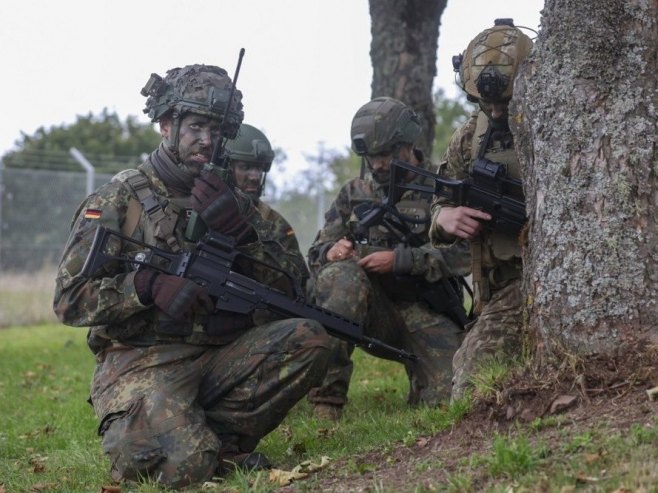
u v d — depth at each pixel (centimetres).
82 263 595
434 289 791
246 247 627
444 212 679
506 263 683
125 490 575
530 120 557
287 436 702
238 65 613
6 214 2109
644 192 523
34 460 726
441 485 464
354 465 534
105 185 615
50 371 1287
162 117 625
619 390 506
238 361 611
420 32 1107
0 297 2022
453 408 555
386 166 795
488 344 652
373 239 808
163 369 603
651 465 419
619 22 527
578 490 421
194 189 604
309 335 604
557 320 539
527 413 521
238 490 531
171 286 579
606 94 529
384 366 1039
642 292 520
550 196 544
